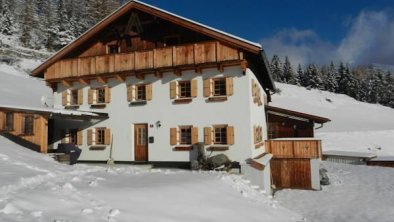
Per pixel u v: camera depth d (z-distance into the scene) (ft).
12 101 108.78
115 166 56.75
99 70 60.90
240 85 53.01
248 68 53.31
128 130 60.08
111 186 28.71
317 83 291.79
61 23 214.48
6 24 204.64
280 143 63.52
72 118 56.39
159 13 56.90
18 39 203.00
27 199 20.93
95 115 58.44
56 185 26.40
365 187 60.39
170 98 57.26
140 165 57.62
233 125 52.80
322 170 65.16
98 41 63.46
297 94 248.11
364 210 46.93
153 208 24.48
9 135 52.60
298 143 62.03
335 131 169.89
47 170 34.53
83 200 23.06
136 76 58.70
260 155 58.08
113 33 62.54
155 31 59.31
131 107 60.13
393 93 289.33
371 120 208.23
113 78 62.08
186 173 42.45
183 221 23.35
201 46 54.03
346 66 299.38
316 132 164.25
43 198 21.80
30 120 51.24
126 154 59.88
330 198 54.49
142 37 60.18
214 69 54.65
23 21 216.74
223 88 54.80
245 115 52.31
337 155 105.81
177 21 55.62
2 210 17.97
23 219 17.25
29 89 135.44
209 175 41.52
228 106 53.36
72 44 62.80
